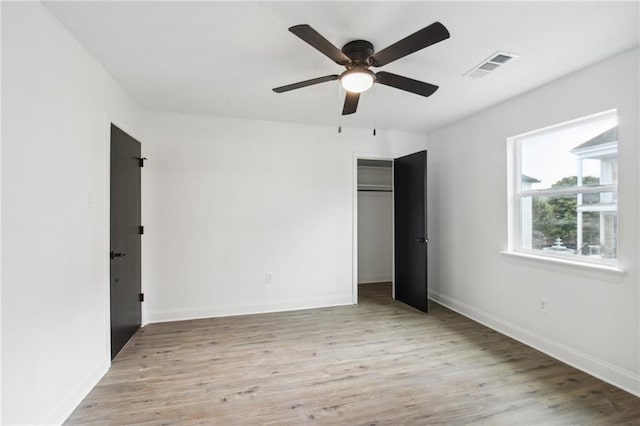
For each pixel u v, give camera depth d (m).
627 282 2.08
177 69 2.40
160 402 1.97
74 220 1.93
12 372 1.41
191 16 1.73
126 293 2.86
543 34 1.89
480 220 3.41
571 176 2.55
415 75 2.47
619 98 2.11
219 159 3.61
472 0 1.58
